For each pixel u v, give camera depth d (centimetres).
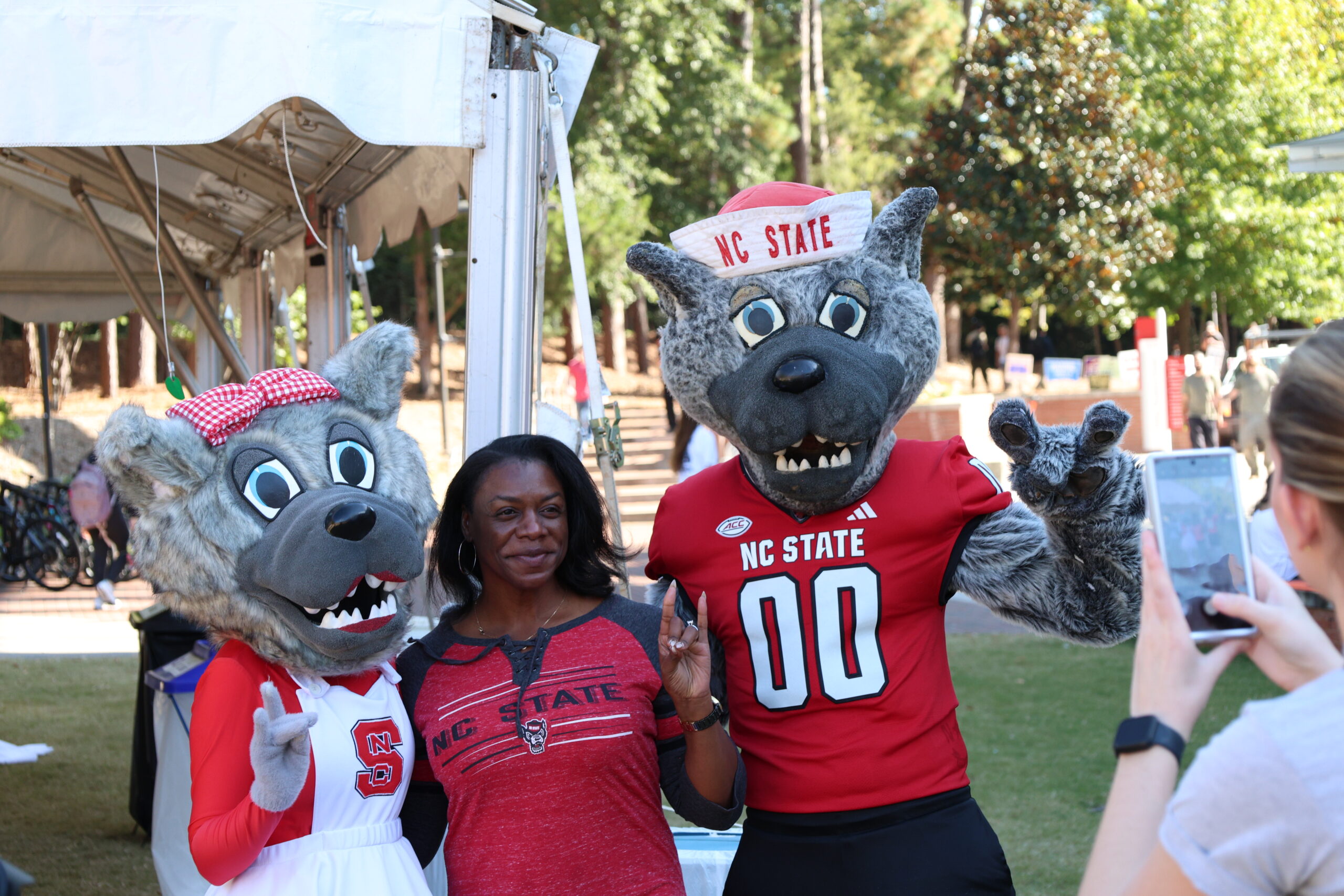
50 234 787
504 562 252
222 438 245
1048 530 280
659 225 2342
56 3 336
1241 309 2362
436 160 482
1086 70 2094
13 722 690
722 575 279
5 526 1266
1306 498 139
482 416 370
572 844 232
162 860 408
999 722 640
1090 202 2072
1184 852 129
